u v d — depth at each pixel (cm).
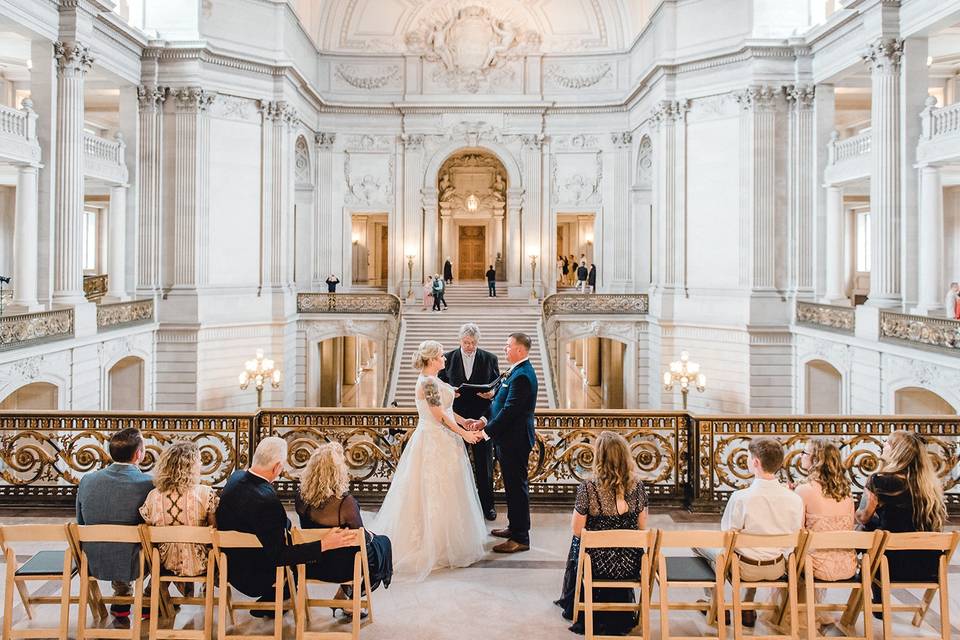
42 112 1518
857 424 683
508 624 469
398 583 529
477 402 655
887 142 1519
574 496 705
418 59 2605
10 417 685
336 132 2605
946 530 643
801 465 683
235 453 683
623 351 2530
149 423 687
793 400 1908
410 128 2605
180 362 1938
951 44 1664
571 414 698
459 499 565
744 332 1934
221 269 2034
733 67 1975
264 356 2131
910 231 1496
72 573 457
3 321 1223
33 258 1491
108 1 1611
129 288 1922
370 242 3288
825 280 1908
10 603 427
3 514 672
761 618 482
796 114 1919
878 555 429
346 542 436
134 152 1914
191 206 1950
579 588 448
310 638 432
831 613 494
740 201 1966
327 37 2595
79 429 688
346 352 3039
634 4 2511
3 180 1806
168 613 455
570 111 2589
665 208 2123
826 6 1906
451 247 3134
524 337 596
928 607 471
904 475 467
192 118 1942
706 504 682
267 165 2117
